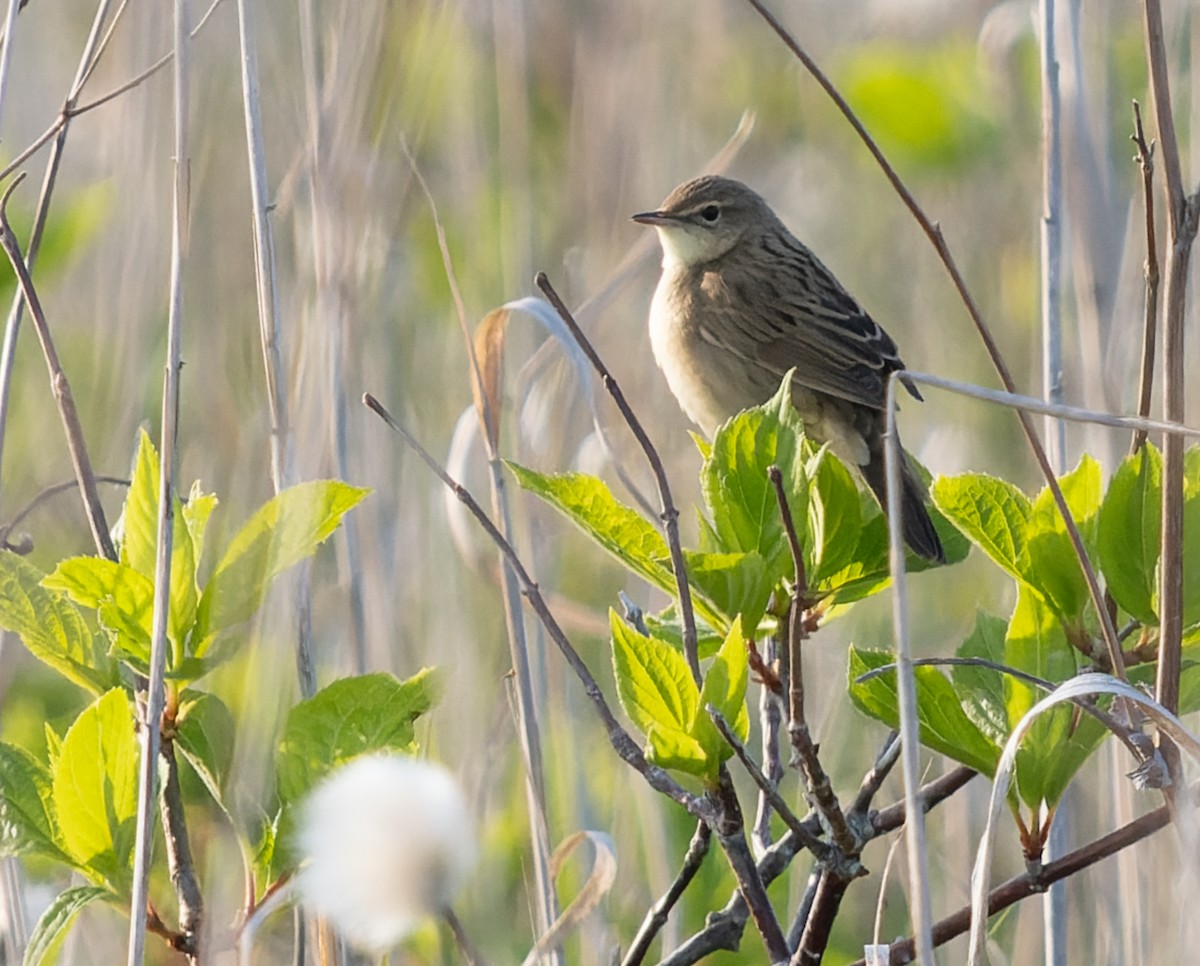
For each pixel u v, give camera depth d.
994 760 5.23
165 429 5.08
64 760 4.95
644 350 12.46
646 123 12.86
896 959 5.46
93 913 7.17
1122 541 5.26
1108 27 10.43
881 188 13.74
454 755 8.83
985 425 12.20
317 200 8.13
